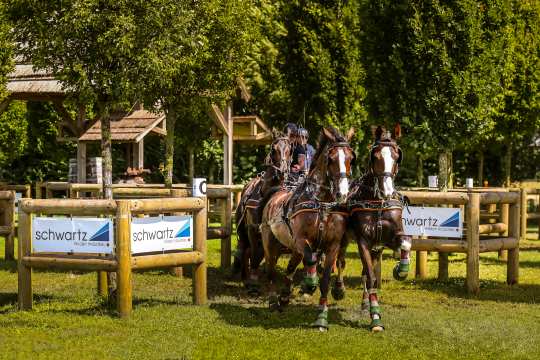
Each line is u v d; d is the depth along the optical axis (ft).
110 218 33.55
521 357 27.63
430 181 62.90
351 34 58.75
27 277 35.47
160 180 113.39
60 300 38.22
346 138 32.91
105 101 38.81
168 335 30.37
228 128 74.69
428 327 32.22
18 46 39.32
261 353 27.76
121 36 35.55
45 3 36.04
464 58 51.21
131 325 32.12
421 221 41.34
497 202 42.52
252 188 41.60
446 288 42.47
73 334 30.50
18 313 34.55
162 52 37.40
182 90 59.11
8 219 53.31
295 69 60.23
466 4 50.49
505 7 52.31
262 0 66.85
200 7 41.19
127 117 74.38
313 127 60.03
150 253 35.70
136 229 33.78
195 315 34.27
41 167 110.52
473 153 102.63
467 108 51.37
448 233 40.91
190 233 36.27
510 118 76.95
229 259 49.96
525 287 43.19
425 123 51.47
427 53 50.83
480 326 32.53
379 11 53.01
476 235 40.65
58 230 34.42
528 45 75.72
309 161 41.04
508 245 43.24
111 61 37.14
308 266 31.50
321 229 31.48
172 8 36.52
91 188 63.62
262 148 106.83
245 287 42.29
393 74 52.65
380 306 37.19
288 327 32.22
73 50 36.81
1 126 97.71
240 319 33.47
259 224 37.45
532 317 34.73
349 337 30.30
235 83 62.90
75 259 34.17
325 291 31.81
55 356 27.25
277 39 61.52
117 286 33.53
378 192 31.94
